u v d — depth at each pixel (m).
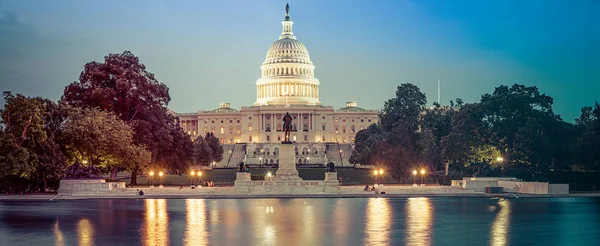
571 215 81.88
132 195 112.25
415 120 173.75
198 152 194.88
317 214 83.06
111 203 99.44
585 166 141.75
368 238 63.81
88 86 141.00
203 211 86.81
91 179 115.44
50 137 115.38
